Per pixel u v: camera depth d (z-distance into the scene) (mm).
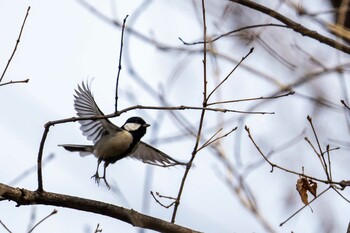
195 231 8500
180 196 8633
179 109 7773
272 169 8109
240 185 7691
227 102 8719
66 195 8250
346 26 8797
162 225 8445
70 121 7723
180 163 8789
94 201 8336
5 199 8008
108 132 11461
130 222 8414
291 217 7812
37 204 8133
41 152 7922
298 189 8242
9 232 7797
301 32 9523
